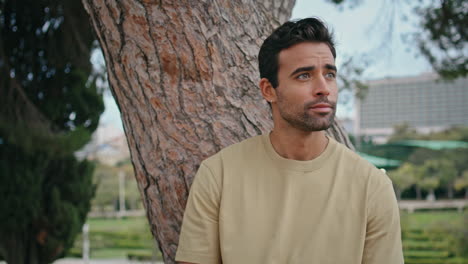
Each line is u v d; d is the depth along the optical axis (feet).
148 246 49.44
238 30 4.60
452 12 13.65
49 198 16.76
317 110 3.55
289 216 3.71
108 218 82.28
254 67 4.66
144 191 4.66
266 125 4.61
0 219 16.05
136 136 4.59
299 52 3.55
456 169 66.59
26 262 16.85
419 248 37.76
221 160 4.01
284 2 5.54
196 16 4.30
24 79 16.53
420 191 74.23
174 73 4.34
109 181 82.48
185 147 4.40
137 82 4.41
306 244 3.61
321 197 3.73
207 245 3.82
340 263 3.56
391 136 100.22
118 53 4.44
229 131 4.45
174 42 4.28
